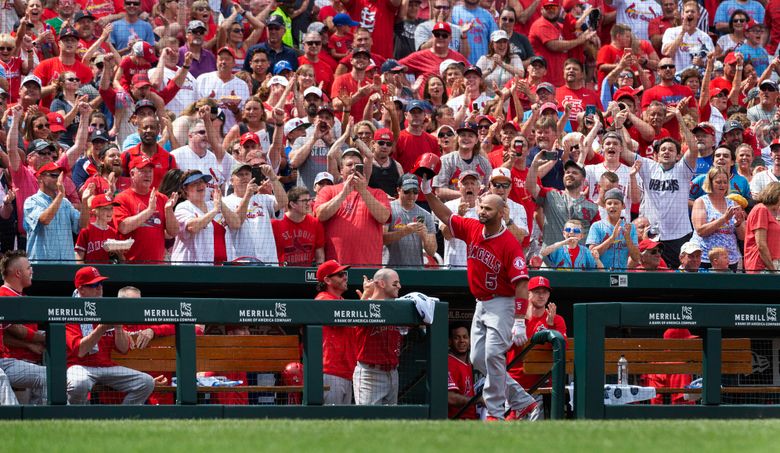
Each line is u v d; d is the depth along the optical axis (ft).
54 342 114.01
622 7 249.34
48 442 83.82
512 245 122.93
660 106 197.36
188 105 189.98
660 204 176.76
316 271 150.00
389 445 80.43
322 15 232.94
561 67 236.22
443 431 90.63
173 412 115.24
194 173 150.10
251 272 147.84
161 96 187.52
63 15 211.00
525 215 166.30
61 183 144.36
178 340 117.70
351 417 119.75
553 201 168.45
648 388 130.31
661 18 250.98
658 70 230.68
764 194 166.91
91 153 164.35
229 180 165.68
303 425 97.30
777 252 165.17
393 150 176.65
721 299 170.19
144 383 124.26
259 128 178.70
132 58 188.75
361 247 153.58
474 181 158.40
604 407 124.16
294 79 178.40
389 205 157.89
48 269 142.51
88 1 220.02
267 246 152.25
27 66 192.95
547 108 185.26
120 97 182.70
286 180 171.94
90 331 125.18
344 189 152.87
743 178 183.52
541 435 87.40
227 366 125.18
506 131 178.91
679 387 140.67
